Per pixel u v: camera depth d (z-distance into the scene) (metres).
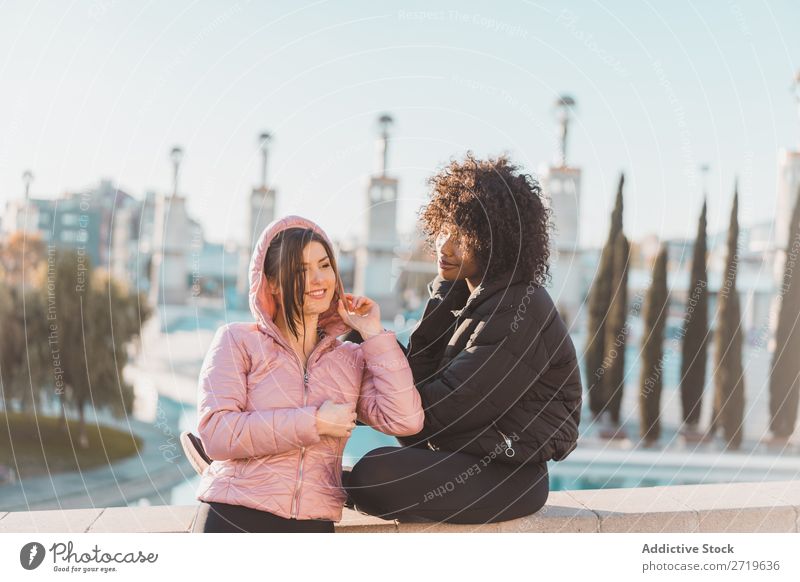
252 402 1.88
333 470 1.97
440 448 2.14
